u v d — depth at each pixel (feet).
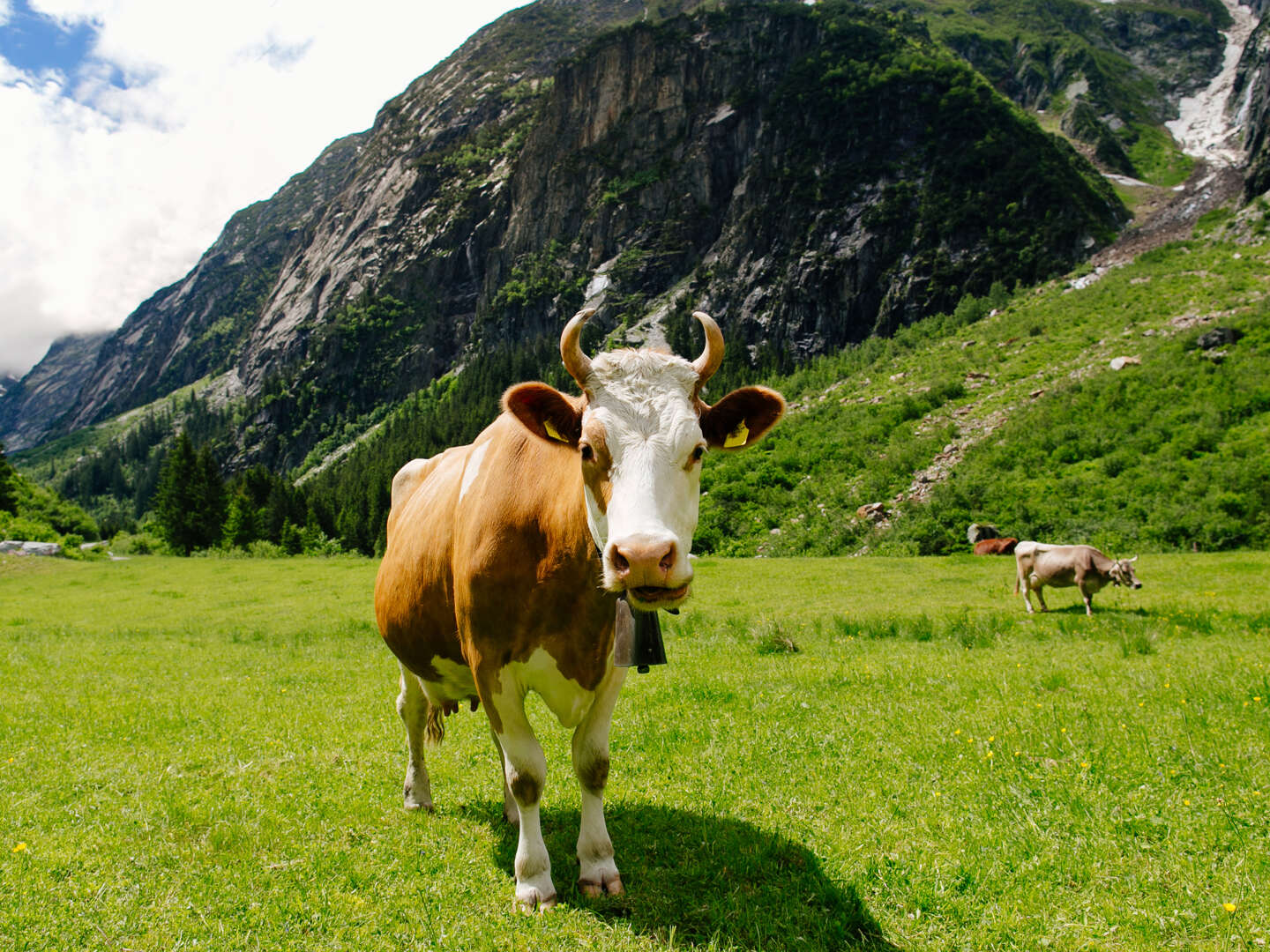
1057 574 54.65
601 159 570.05
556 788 19.34
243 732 25.21
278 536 286.46
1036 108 652.07
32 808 17.75
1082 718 23.12
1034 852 14.66
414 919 12.67
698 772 19.98
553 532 13.15
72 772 20.54
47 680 36.52
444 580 15.49
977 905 12.87
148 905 12.98
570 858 14.98
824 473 163.94
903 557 108.58
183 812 17.28
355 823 16.98
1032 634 45.14
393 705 29.50
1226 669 29.22
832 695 28.12
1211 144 554.46
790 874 14.07
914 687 28.91
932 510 129.08
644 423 11.84
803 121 466.70
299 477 592.19
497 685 13.73
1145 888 13.17
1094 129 556.92
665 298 464.24
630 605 12.76
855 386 234.99
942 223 387.34
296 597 88.38
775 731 23.38
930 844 15.06
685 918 12.77
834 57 495.41
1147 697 25.27
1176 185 478.18
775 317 399.85
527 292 545.03
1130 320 203.41
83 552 170.71
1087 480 122.21
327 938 12.10
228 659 44.42
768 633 41.93
